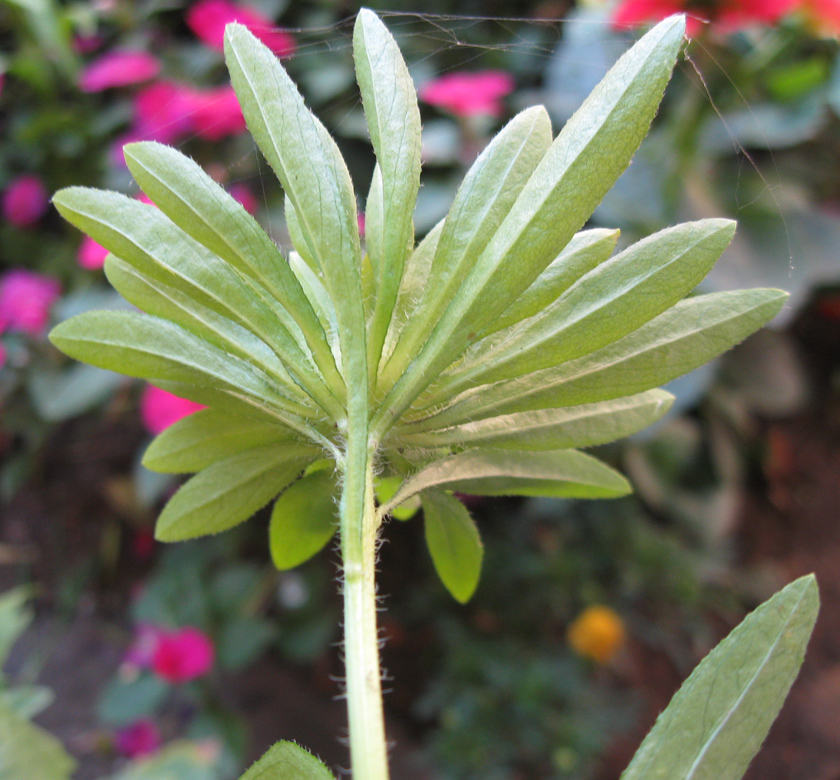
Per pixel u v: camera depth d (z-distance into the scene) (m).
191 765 0.29
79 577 0.68
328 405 0.13
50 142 0.60
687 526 0.67
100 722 0.59
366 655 0.11
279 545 0.16
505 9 0.67
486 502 0.65
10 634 0.27
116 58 0.56
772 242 0.56
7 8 0.58
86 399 0.52
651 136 0.57
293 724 0.61
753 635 0.12
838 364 0.91
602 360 0.13
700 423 0.71
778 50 0.48
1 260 0.66
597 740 0.57
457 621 0.62
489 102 0.54
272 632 0.57
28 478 0.73
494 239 0.12
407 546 0.68
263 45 0.12
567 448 0.14
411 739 0.62
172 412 0.45
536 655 0.61
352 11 0.64
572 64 0.59
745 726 0.11
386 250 0.13
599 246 0.12
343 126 0.57
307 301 0.13
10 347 0.55
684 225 0.12
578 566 0.64
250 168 0.55
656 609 0.68
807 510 0.80
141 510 0.67
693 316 0.13
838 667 0.68
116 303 0.53
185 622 0.57
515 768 0.57
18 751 0.19
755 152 0.64
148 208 0.13
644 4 0.43
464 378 0.13
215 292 0.13
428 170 0.57
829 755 0.61
